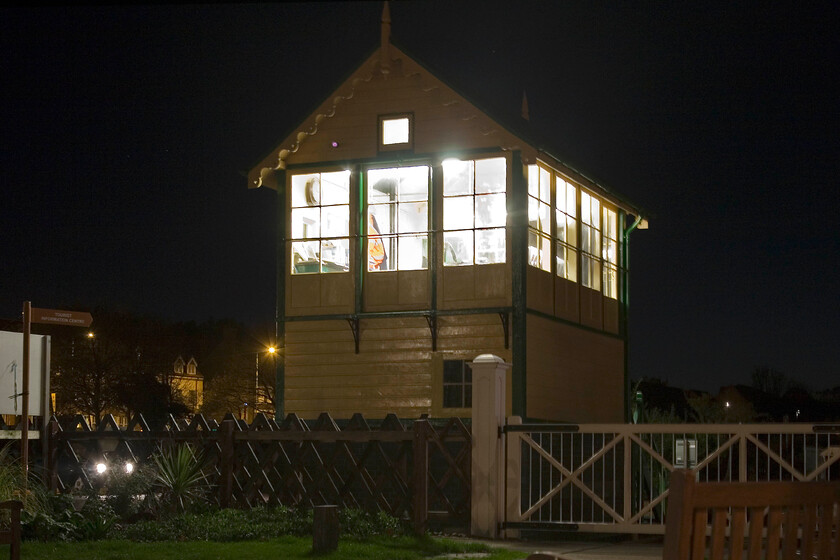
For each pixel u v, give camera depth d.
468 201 17.58
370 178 18.30
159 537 11.31
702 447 18.00
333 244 18.38
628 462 11.84
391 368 17.75
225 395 56.50
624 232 22.23
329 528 10.04
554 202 18.73
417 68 17.81
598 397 20.16
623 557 10.86
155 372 60.22
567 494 16.64
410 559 10.01
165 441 14.48
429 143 17.86
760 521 3.87
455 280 17.50
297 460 13.82
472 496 12.54
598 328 20.48
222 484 13.83
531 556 5.03
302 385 18.31
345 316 18.05
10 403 13.67
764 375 52.84
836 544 4.27
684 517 3.57
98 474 14.32
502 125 17.14
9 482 11.91
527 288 17.27
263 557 9.73
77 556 9.71
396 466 13.23
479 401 12.64
